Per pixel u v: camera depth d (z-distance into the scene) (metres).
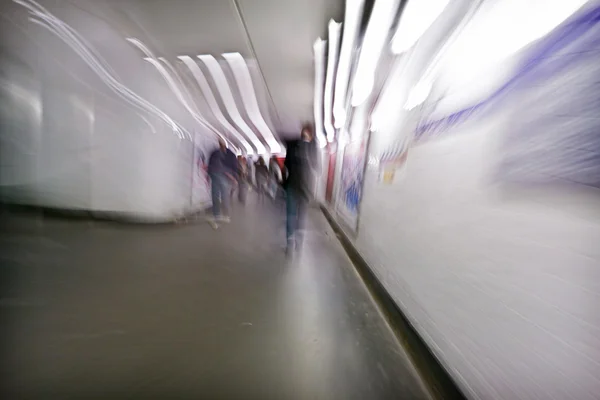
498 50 1.50
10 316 2.30
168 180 6.99
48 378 1.65
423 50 2.50
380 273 3.37
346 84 5.42
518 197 1.25
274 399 1.58
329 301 2.98
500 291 1.32
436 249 1.99
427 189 2.22
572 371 0.96
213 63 5.65
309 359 1.95
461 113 1.80
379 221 3.69
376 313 2.77
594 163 0.92
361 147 5.47
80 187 6.15
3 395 1.51
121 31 4.48
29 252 3.85
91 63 5.50
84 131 6.09
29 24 4.44
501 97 1.42
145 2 3.74
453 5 1.96
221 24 4.16
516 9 1.38
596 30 0.96
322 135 11.87
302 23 3.96
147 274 3.38
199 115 9.30
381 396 1.63
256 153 24.50
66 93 5.93
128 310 2.50
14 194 5.87
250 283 3.32
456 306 1.68
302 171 4.46
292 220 4.52
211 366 1.83
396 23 2.77
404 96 3.02
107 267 3.53
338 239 6.68
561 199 1.04
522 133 1.25
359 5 2.98
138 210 6.40
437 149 2.10
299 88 6.79
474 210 1.56
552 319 1.04
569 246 0.99
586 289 0.92
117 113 6.19
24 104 5.78
